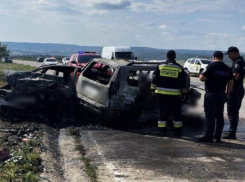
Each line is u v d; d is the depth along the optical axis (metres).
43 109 10.18
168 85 8.34
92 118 10.05
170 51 8.42
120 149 7.16
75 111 10.16
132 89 9.23
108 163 6.20
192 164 6.29
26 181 5.03
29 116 10.05
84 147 7.28
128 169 5.91
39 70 11.41
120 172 5.73
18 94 9.98
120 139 8.07
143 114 9.45
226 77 7.82
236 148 7.53
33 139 7.63
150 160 6.45
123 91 9.15
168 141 7.99
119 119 9.34
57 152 6.91
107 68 9.72
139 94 9.30
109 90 9.17
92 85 9.68
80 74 10.20
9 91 10.03
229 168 6.13
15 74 10.26
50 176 5.40
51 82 10.06
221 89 7.86
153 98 9.48
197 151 7.16
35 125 9.11
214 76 7.80
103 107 9.31
